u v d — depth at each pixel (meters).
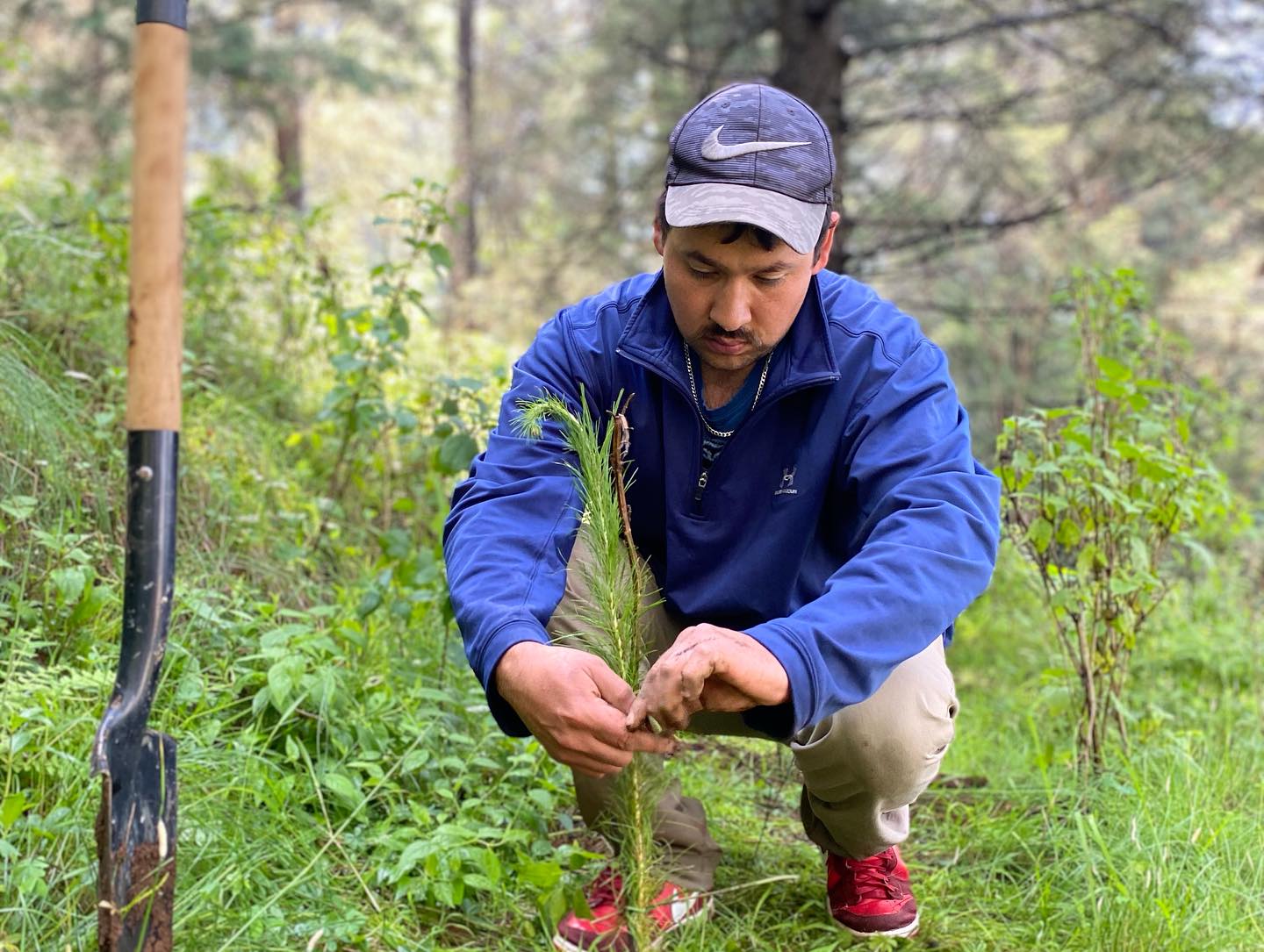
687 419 2.06
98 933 1.54
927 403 1.97
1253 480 9.46
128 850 1.52
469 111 18.67
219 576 3.12
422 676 3.01
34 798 2.15
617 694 1.75
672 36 11.19
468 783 2.61
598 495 1.86
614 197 11.72
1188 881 2.43
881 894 2.26
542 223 16.11
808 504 2.05
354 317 3.99
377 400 3.81
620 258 11.97
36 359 3.42
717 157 1.78
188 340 4.51
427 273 5.88
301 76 13.84
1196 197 14.17
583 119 14.75
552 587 1.93
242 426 4.01
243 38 12.71
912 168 10.91
